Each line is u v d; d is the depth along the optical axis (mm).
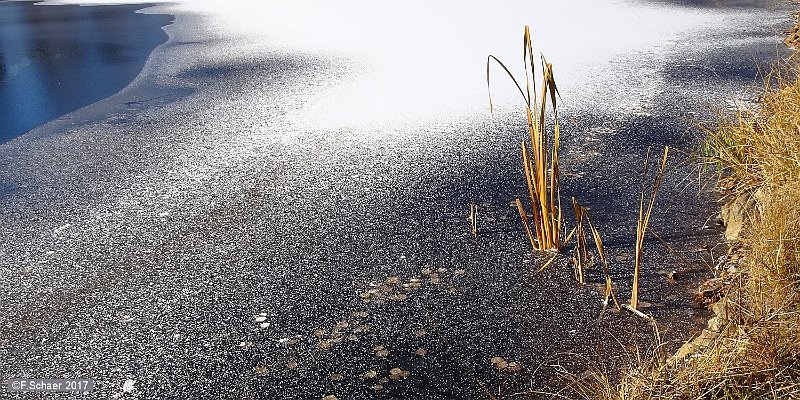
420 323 2689
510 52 7047
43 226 3561
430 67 6582
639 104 5113
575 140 4457
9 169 4367
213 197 3836
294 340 2619
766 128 3439
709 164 3881
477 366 2457
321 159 4332
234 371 2475
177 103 5727
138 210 3701
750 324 2248
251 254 3219
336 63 6891
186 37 8594
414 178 3986
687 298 2756
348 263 3115
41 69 7125
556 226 3279
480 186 3846
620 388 2234
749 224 2939
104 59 7492
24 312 2838
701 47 6836
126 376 2469
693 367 2135
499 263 3074
